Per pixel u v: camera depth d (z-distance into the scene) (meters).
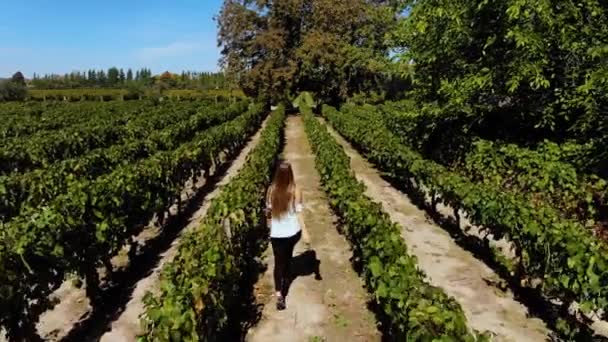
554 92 12.01
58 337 6.23
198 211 12.36
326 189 10.91
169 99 71.38
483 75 12.30
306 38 46.56
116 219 7.74
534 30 11.47
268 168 12.18
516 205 7.29
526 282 7.14
